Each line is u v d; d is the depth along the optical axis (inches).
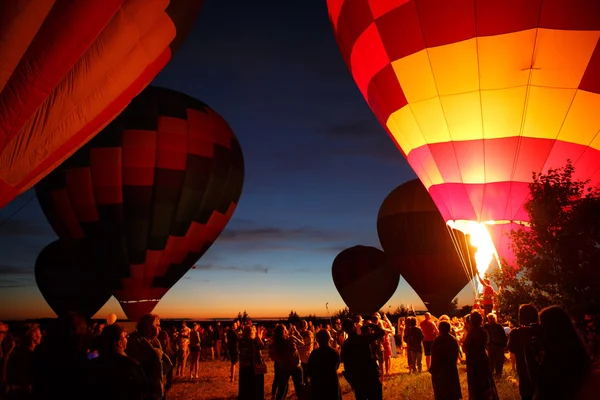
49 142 306.3
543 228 256.8
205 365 560.7
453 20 348.2
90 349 175.8
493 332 289.6
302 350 300.5
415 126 386.9
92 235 622.5
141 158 620.1
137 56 350.6
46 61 291.0
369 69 409.7
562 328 108.3
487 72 345.4
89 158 615.8
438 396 206.4
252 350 271.9
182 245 652.1
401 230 852.0
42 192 641.0
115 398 130.4
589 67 324.5
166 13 361.1
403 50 372.2
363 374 205.8
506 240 359.9
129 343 171.2
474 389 202.7
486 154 359.3
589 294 233.8
